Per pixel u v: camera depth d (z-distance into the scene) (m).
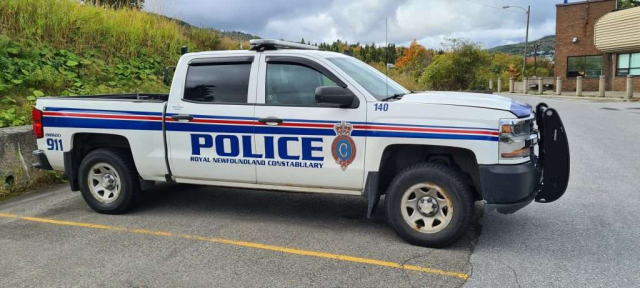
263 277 3.93
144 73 12.34
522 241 4.64
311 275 3.96
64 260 4.34
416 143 4.41
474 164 4.51
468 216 4.34
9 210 6.00
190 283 3.84
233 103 5.08
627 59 27.86
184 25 17.38
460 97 4.67
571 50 31.42
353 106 4.62
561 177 4.54
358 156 4.62
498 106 4.30
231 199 6.37
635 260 4.13
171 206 6.07
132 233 5.06
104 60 11.90
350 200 6.23
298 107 4.82
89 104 5.68
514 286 3.69
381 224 5.25
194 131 5.23
